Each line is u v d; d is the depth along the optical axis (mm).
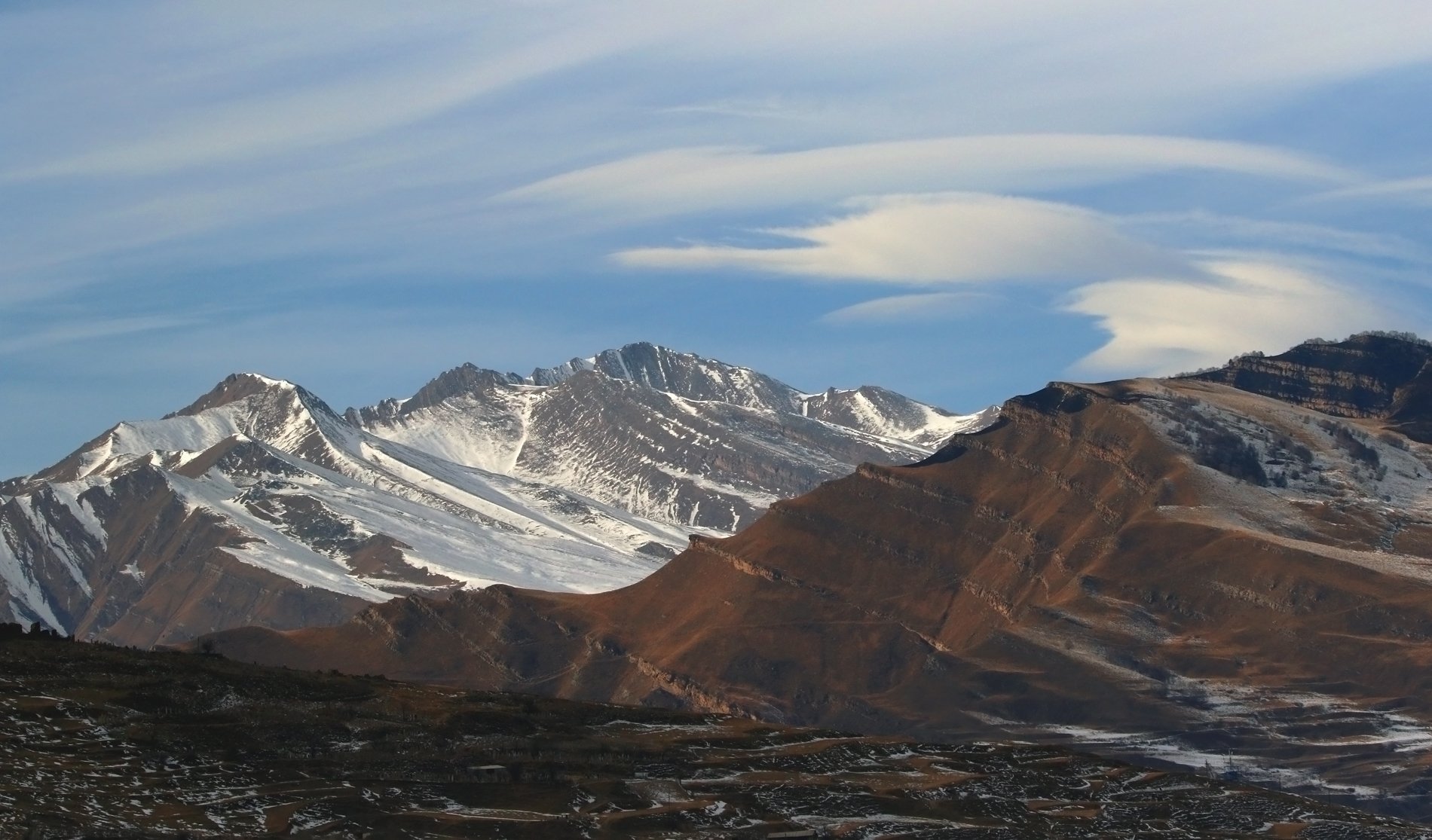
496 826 180375
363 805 179875
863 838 193375
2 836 157875
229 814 173500
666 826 187375
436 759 196625
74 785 173750
